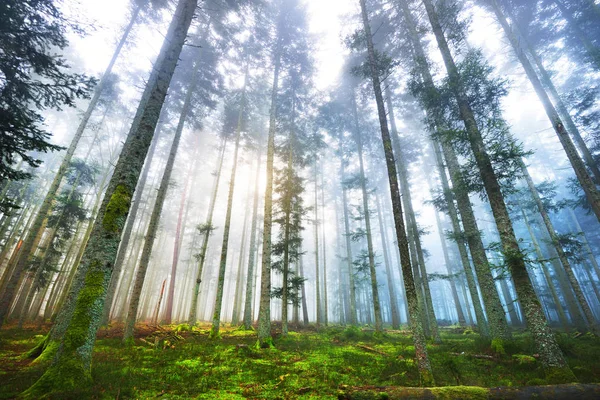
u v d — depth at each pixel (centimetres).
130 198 724
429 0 1212
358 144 2408
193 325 1741
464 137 984
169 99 2122
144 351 1035
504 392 498
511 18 1862
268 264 1446
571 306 1928
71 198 2156
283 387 697
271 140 1744
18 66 755
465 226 1279
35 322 1995
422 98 1145
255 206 2394
